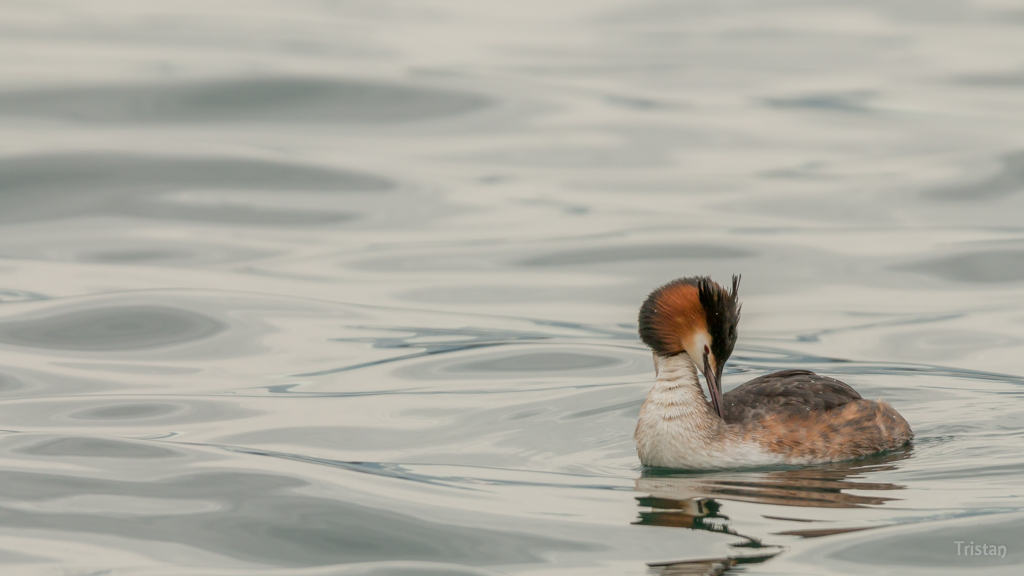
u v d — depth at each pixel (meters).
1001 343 14.44
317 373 13.60
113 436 11.22
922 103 27.34
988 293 16.53
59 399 12.55
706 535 8.53
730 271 17.56
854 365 13.83
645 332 10.84
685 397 10.59
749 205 20.69
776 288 16.88
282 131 24.59
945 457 10.50
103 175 21.48
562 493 9.66
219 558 8.32
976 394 12.58
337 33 34.38
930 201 20.62
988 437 11.08
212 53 29.75
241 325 15.33
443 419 11.94
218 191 21.33
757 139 24.81
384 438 11.30
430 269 17.94
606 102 27.47
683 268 17.77
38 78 26.16
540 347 14.59
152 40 31.50
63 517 9.08
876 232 19.22
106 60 28.30
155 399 12.57
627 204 20.89
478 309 16.27
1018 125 24.78
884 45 33.62
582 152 24.00
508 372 13.70
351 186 21.78
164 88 25.78
